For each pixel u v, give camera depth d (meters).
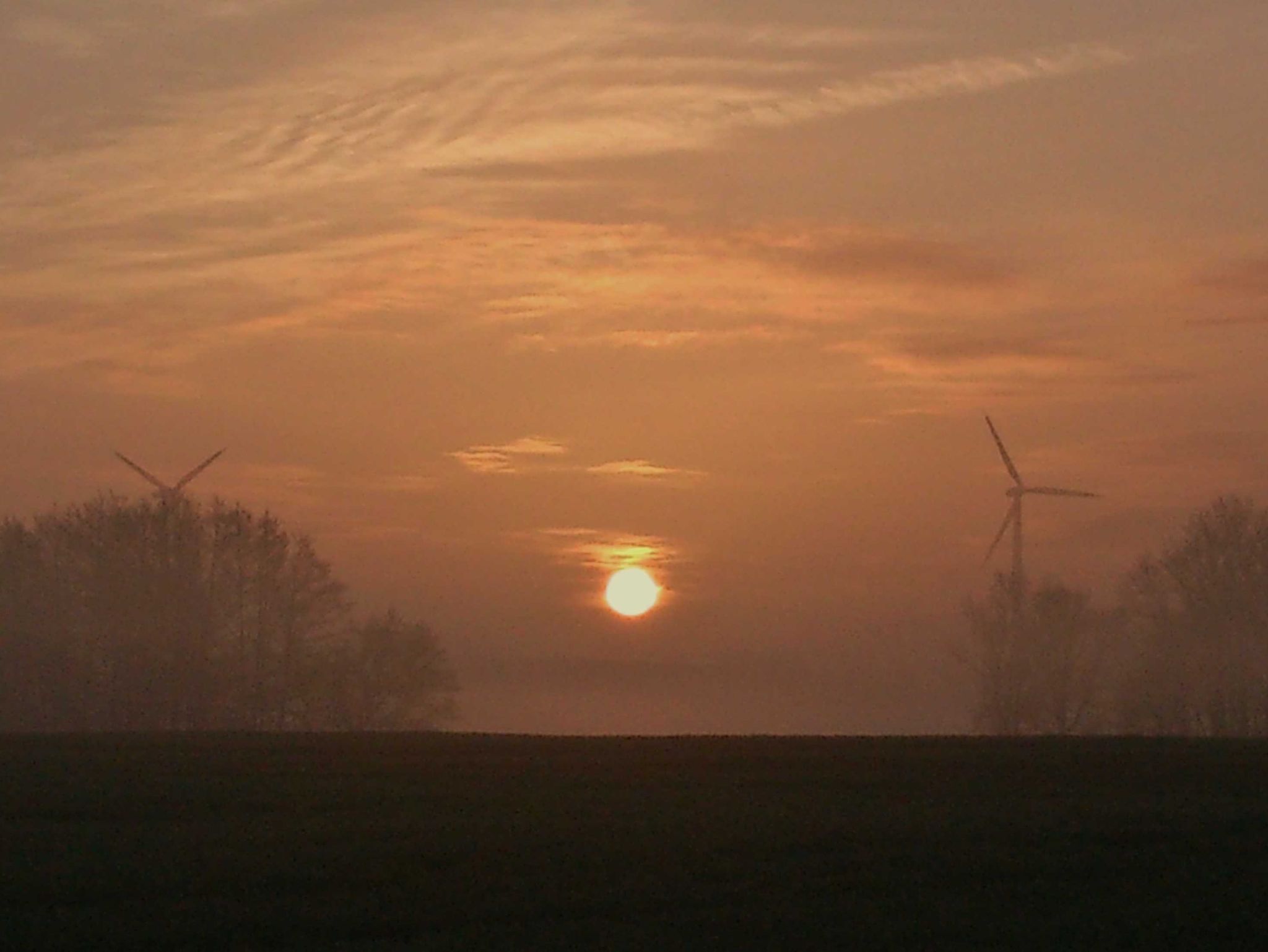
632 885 28.70
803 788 41.03
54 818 35.50
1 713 97.56
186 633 100.50
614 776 43.81
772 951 24.48
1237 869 30.34
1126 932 25.64
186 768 44.78
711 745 53.56
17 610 99.50
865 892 28.39
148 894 27.80
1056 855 31.42
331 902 27.30
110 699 99.06
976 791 40.59
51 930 25.34
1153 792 40.28
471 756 49.31
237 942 24.95
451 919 26.39
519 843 32.28
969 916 26.58
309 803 37.75
